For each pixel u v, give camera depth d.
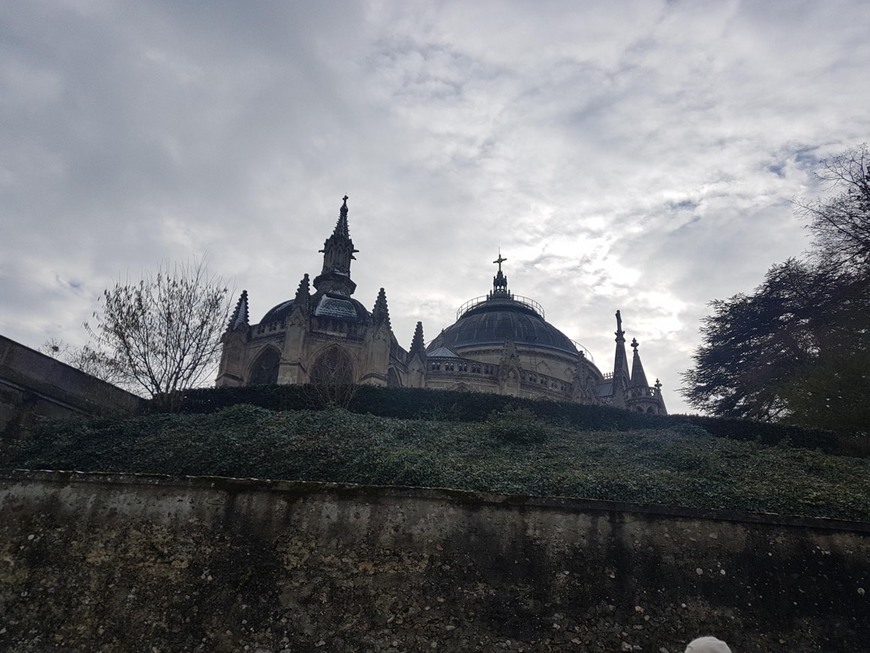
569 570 11.96
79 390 22.94
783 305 41.12
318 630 11.16
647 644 11.14
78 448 17.59
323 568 11.85
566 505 12.74
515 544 12.23
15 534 12.88
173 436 17.53
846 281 34.38
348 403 26.30
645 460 18.44
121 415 21.94
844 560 12.40
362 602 11.46
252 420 19.23
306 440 16.50
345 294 51.09
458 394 28.28
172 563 12.17
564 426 26.77
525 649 10.98
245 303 44.72
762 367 38.69
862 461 19.78
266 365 42.06
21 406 20.39
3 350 20.05
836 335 31.89
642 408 66.50
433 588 11.62
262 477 14.46
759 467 17.86
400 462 14.74
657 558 12.20
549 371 59.69
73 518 12.91
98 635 11.51
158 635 11.38
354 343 41.66
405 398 27.84
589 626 11.31
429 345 66.12
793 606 11.77
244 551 12.18
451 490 12.80
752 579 12.05
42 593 12.13
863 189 34.12
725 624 11.48
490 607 11.44
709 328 46.19
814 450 22.34
